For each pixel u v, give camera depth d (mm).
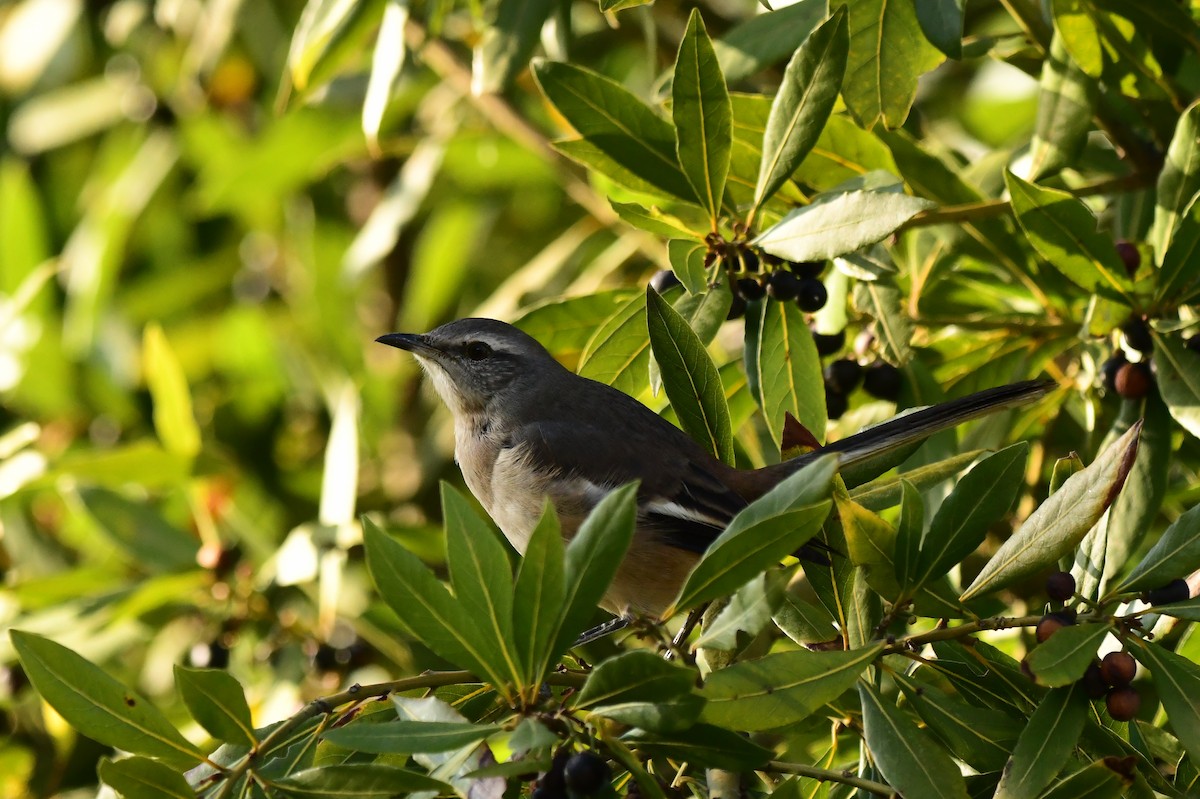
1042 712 6777
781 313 8938
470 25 13227
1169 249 8758
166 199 16781
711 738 6758
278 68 15719
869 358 10266
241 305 15742
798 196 9648
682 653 7242
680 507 9883
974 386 10484
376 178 17344
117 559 13031
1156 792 7340
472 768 6488
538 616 6469
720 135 8508
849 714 7965
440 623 6559
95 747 12000
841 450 8891
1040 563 7000
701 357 8305
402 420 15883
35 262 15742
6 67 17094
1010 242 10172
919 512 7031
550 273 14398
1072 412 10836
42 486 13547
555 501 10250
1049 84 9531
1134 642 6918
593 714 6391
